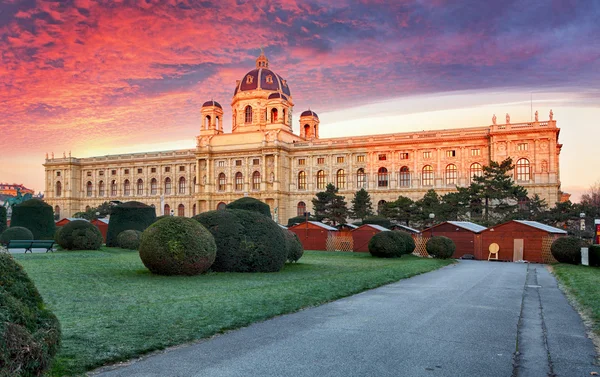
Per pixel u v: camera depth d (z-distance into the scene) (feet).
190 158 455.22
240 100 459.32
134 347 38.29
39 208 170.19
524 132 331.77
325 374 32.94
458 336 44.78
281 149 405.80
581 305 64.18
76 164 499.51
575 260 143.43
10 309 27.25
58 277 81.30
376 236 162.50
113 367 34.27
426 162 367.66
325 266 121.70
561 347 42.04
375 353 38.29
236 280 86.28
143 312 51.29
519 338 45.01
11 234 144.36
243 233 102.89
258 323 49.55
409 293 73.87
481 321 52.08
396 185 376.07
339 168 397.60
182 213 456.45
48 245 133.80
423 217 288.30
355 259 152.25
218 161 432.25
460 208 274.77
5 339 25.29
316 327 47.73
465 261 166.09
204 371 33.40
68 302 58.39
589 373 34.83
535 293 78.07
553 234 165.68
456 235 184.55
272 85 461.78
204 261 91.35
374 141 382.83
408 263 134.82
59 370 32.24
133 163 480.23
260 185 411.13
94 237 145.69
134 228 167.63
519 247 170.09
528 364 36.78
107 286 73.77
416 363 35.91
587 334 47.32
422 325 49.32
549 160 325.62
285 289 71.20
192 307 54.65
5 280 29.30
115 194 489.26
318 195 328.70
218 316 50.37
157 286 75.31
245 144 418.72
